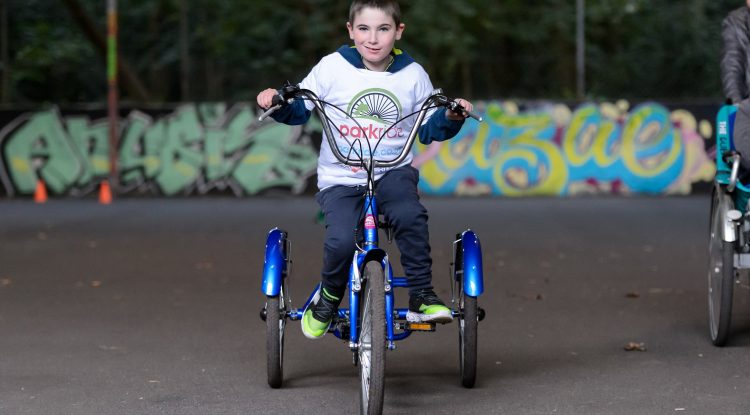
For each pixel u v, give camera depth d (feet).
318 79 28.53
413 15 119.03
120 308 43.73
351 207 28.27
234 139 107.86
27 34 118.21
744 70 35.91
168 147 108.17
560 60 113.39
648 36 114.21
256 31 119.03
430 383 30.89
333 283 28.43
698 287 48.85
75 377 31.83
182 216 86.69
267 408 28.37
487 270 54.49
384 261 26.53
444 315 27.30
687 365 32.83
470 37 119.03
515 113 106.22
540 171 106.32
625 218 82.64
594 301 45.01
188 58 117.19
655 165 106.32
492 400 28.94
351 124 28.30
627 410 27.78
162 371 32.63
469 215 85.76
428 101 26.99
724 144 35.29
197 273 53.88
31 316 41.98
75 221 82.58
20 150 108.27
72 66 119.65
